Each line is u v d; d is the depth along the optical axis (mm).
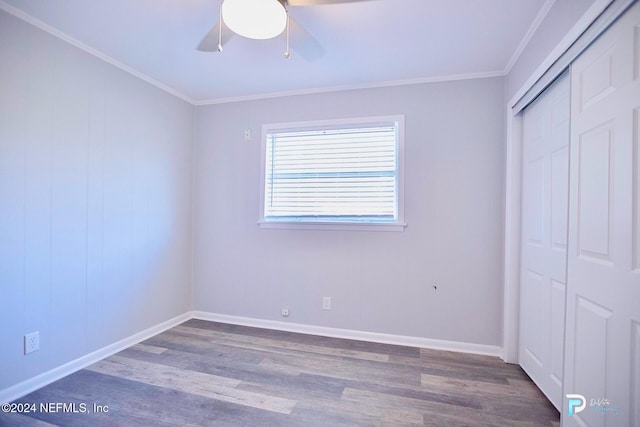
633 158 1134
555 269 1806
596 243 1331
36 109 1970
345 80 2764
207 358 2422
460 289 2602
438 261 2648
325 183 2973
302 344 2711
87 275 2307
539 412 1768
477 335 2566
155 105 2885
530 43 2021
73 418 1692
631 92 1141
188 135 3293
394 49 2236
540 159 2008
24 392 1911
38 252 1995
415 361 2395
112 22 1968
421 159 2689
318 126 2975
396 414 1743
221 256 3266
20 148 1892
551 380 1840
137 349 2578
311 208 3004
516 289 2355
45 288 2037
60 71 2104
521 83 2176
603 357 1276
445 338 2633
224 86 2945
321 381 2092
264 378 2127
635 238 1124
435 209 2656
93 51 2303
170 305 3096
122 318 2592
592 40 1355
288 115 3059
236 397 1899
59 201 2113
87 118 2289
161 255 2980
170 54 2371
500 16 1847
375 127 2836
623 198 1181
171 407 1795
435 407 1809
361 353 2535
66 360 2160
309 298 2986
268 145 3143
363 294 2834
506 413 1758
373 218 2840
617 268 1205
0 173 1797
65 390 1963
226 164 3254
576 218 1473
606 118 1273
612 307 1229
